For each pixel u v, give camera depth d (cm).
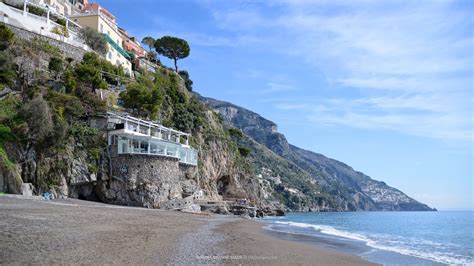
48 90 5272
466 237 4647
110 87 6825
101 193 5325
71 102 5350
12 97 4794
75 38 7019
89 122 5588
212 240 2389
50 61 5662
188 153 7181
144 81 8062
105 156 5438
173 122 8269
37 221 2244
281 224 5500
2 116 4469
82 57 6619
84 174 5066
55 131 4634
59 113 4972
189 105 9269
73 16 8181
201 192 7556
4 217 2244
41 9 6831
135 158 5500
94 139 5397
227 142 10550
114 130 5528
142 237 2170
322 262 2067
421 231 5747
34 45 5731
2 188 4034
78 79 5919
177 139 7250
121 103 6750
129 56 9112
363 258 2411
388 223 8419
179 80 10406
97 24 8144
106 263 1424
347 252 2678
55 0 8338
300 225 5800
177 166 6181
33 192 4409
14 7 6519
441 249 3244
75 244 1706
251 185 11400
